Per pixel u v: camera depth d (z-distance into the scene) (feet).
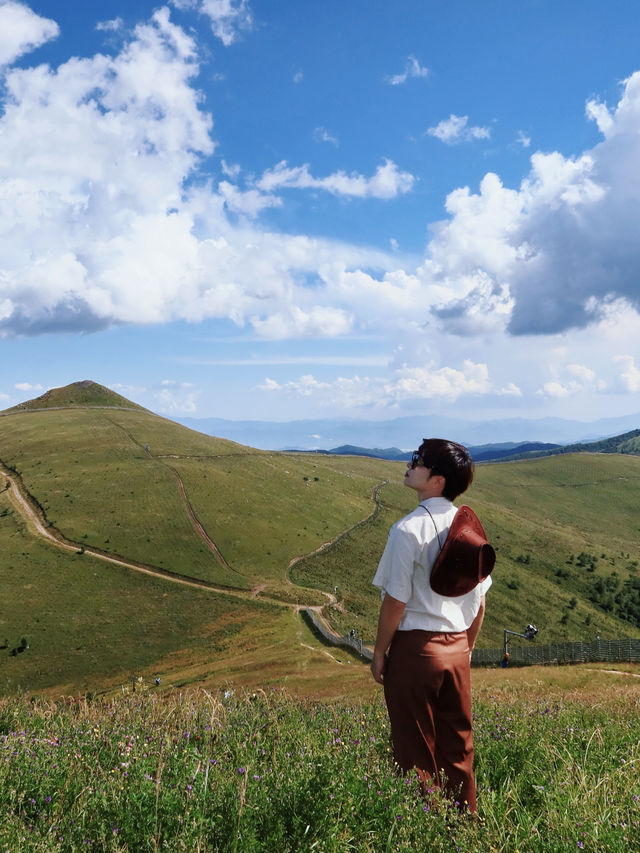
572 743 13.30
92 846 7.50
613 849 7.84
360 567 390.63
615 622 389.60
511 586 409.28
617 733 14.84
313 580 358.02
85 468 492.95
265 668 184.34
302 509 468.34
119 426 623.77
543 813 9.02
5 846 6.89
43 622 284.82
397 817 8.06
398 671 9.84
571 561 483.10
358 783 8.83
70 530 381.40
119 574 338.13
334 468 620.08
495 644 330.75
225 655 244.83
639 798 9.25
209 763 9.37
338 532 442.50
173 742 11.42
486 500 644.27
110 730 12.63
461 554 9.72
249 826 7.72
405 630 9.96
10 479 469.98
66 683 236.22
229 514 431.84
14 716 15.11
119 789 8.65
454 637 9.95
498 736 13.99
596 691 42.57
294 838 7.68
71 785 9.14
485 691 45.62
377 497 540.93
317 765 9.23
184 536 392.06
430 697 9.68
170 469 498.28
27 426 617.62
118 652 262.06
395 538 10.03
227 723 12.79
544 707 19.70
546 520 611.06
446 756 9.68
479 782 11.53
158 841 7.28
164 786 8.51
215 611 303.89
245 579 346.13
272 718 13.17
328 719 14.76
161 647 266.77
